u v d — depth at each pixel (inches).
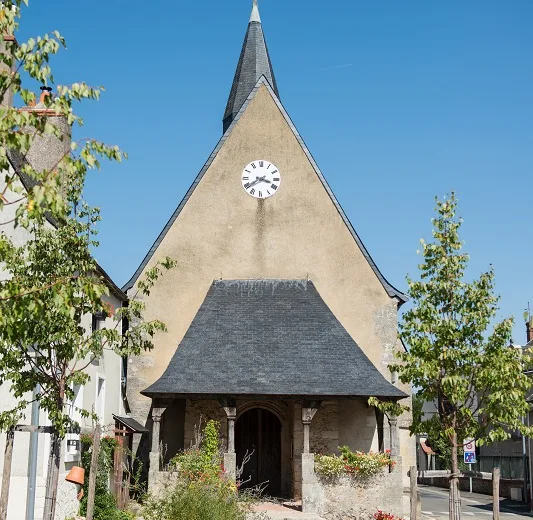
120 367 888.3
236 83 1221.1
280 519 742.5
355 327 973.8
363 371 864.3
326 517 778.2
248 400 909.2
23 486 582.9
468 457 1261.1
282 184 1015.0
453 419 605.9
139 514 682.8
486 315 601.9
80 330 470.3
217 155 1021.8
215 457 800.3
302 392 820.0
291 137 1029.2
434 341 605.9
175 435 932.0
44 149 778.8
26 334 422.3
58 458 451.2
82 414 484.1
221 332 914.1
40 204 312.0
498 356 587.2
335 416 909.2
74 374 462.3
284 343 898.1
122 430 774.5
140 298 970.7
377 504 785.6
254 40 1232.8
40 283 437.1
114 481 740.0
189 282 984.3
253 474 939.3
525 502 1277.1
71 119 313.3
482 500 1352.1
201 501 545.3
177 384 828.0
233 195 1010.7
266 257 994.1
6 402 585.0
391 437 821.9
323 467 789.2
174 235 996.6
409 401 943.7
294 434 902.4
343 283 985.5
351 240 996.6
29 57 311.7
